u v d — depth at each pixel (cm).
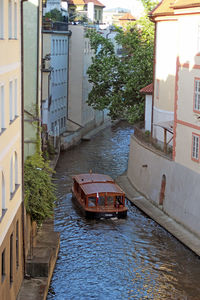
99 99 4847
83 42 5972
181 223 2888
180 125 2962
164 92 3700
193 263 2450
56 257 2419
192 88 2814
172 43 3616
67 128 6047
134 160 3806
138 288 2197
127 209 3127
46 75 4559
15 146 1852
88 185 3262
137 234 2823
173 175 3036
